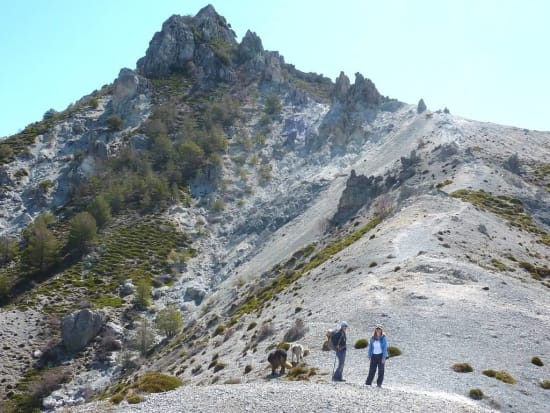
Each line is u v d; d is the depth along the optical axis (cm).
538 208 8588
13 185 16512
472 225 6731
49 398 8094
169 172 16738
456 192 8594
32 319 10369
